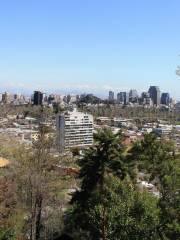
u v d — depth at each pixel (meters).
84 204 33.62
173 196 27.31
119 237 24.66
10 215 29.69
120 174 34.88
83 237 33.12
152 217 25.03
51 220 38.94
